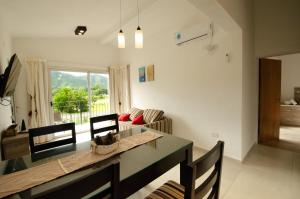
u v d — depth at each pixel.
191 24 3.46
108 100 5.44
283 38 3.00
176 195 1.34
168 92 4.05
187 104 3.66
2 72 2.63
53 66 4.39
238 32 2.78
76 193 0.70
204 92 3.33
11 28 3.37
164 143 1.68
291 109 5.20
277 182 2.27
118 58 5.56
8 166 1.25
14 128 2.54
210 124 3.29
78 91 4.94
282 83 5.55
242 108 2.85
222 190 2.12
